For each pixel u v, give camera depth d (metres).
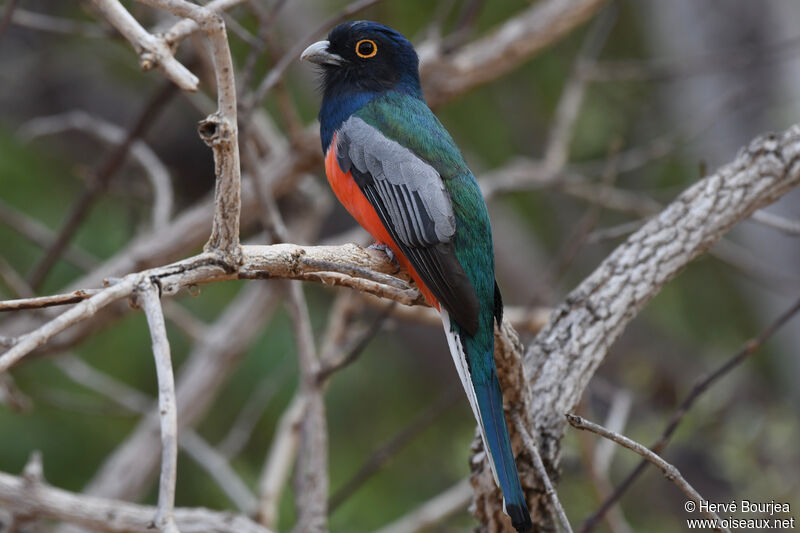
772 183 7.34
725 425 14.50
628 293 7.03
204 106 11.83
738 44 14.81
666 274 7.12
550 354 6.86
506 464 5.99
